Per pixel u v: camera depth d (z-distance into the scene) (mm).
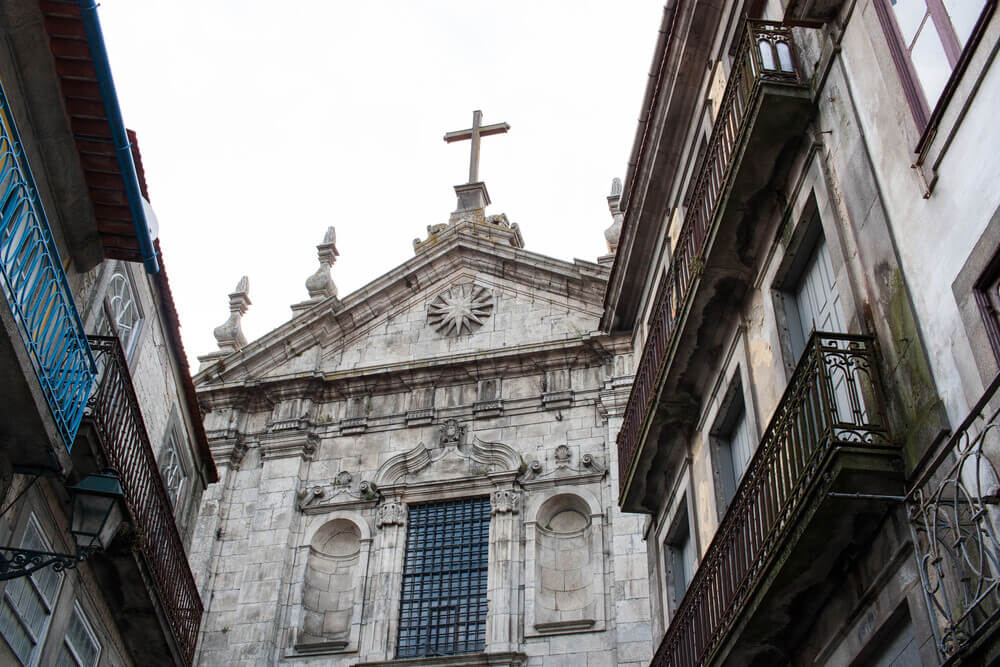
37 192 11562
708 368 16188
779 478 11703
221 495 25547
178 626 16953
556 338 26562
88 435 13320
